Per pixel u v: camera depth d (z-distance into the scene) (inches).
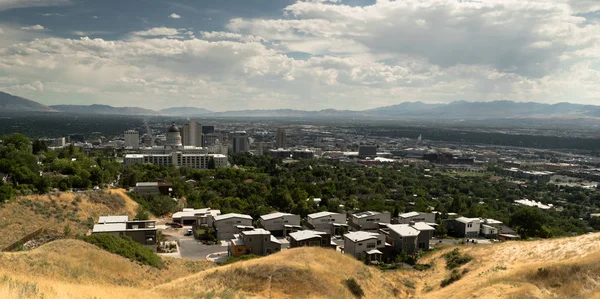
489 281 2886.3
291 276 2915.8
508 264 3454.7
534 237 6235.2
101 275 3070.9
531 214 6446.9
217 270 3125.0
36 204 5201.8
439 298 2960.1
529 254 3585.1
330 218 6368.1
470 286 2967.5
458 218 6742.1
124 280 3142.2
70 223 5078.7
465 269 3622.0
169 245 5255.9
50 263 2918.3
